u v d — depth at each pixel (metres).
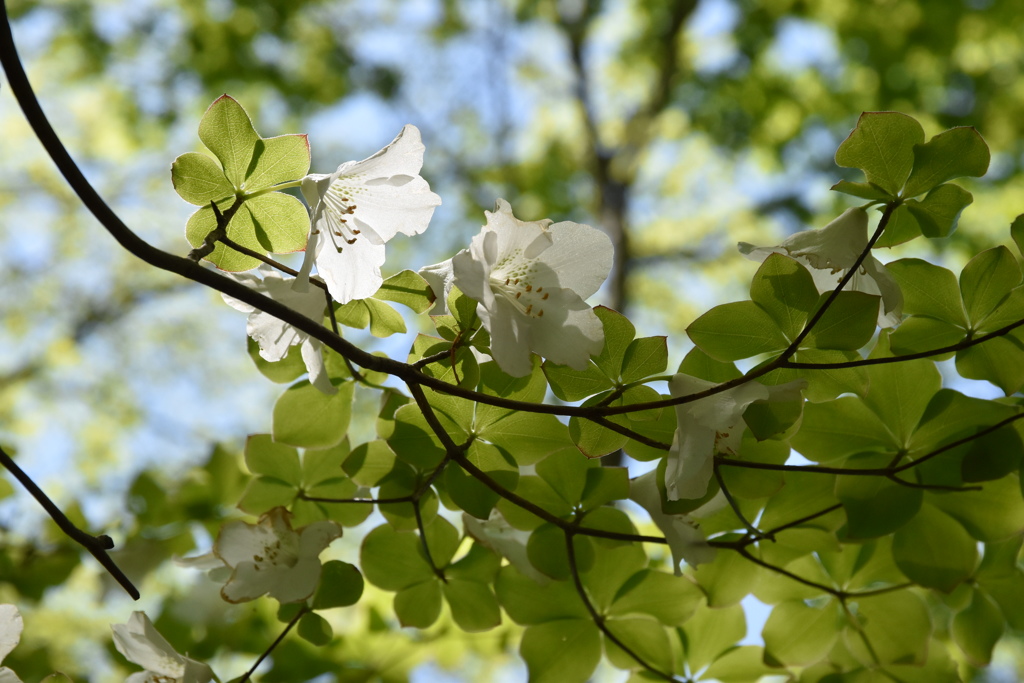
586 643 0.88
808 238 0.83
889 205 0.82
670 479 0.82
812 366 0.81
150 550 0.94
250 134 0.82
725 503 0.85
